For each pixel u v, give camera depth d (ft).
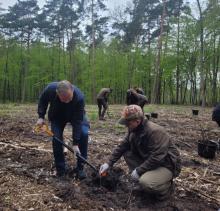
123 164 23.44
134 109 16.87
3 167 21.09
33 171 20.80
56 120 19.93
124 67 144.36
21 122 41.98
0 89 165.37
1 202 16.22
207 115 66.74
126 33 141.38
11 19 149.38
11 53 151.53
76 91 19.02
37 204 16.31
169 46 131.44
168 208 17.46
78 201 16.98
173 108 90.89
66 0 140.97
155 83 113.80
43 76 151.43
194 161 26.25
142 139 17.22
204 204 18.43
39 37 155.33
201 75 111.14
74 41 148.25
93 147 28.07
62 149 19.93
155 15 137.08
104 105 48.52
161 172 17.21
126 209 16.96
